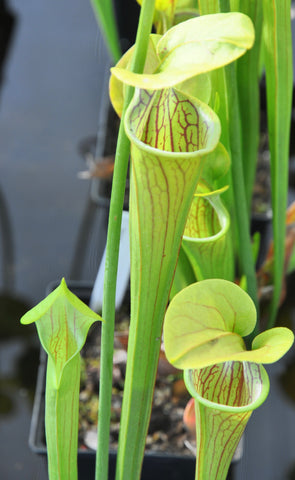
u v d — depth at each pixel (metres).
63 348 0.59
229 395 0.61
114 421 0.90
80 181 1.51
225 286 0.56
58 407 0.60
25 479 0.97
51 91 1.73
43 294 1.26
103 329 0.60
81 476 0.86
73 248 1.35
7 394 1.08
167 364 0.87
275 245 0.81
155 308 0.57
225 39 0.52
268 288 0.91
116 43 0.98
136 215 0.55
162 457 0.84
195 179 0.54
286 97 0.71
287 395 1.07
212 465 0.60
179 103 0.57
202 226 0.76
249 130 0.79
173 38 0.54
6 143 1.59
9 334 1.18
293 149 1.43
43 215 1.42
